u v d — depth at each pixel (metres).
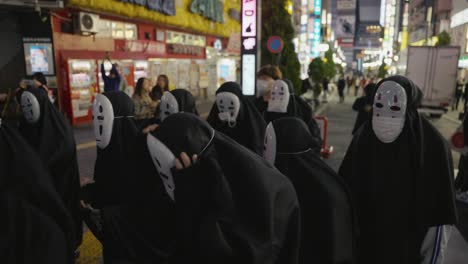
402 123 2.80
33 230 2.05
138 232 2.04
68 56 12.35
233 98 4.56
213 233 1.73
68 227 2.32
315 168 2.42
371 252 2.92
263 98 7.02
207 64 22.84
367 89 7.43
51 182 2.32
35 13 11.62
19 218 2.05
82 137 10.66
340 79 26.09
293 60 16.31
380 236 2.86
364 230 2.95
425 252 2.87
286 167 2.44
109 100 3.62
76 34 12.88
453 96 18.05
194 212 1.84
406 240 2.81
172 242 1.95
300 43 35.31
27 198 2.15
